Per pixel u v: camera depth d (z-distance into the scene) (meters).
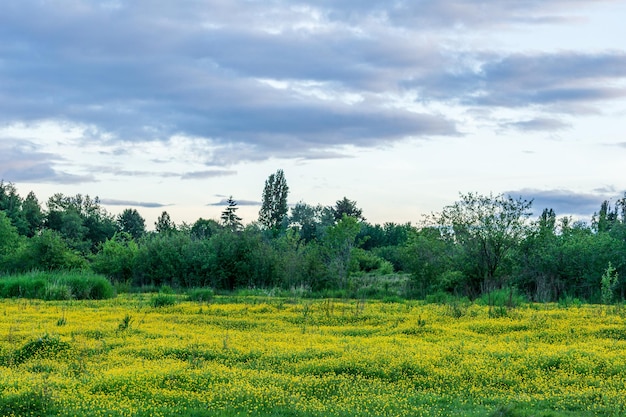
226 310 34.47
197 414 14.95
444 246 48.47
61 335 25.09
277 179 116.44
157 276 56.62
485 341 24.17
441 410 15.58
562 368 19.52
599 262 44.81
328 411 15.27
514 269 47.41
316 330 27.58
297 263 53.19
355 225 62.81
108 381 16.89
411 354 20.88
